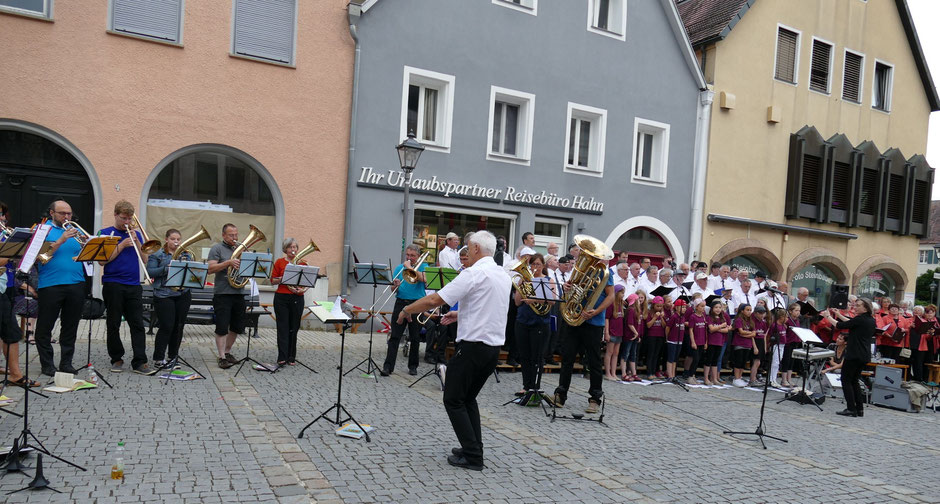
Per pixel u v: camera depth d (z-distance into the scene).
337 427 6.42
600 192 16.95
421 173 14.55
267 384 8.09
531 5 15.84
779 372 12.75
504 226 15.88
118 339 8.19
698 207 18.38
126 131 11.98
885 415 10.40
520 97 15.73
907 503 5.65
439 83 14.93
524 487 5.18
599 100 16.84
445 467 5.48
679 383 11.07
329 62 13.63
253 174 13.27
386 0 14.07
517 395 8.56
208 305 11.50
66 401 6.65
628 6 17.22
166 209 12.55
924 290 44.34
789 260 20.09
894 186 22.52
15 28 11.14
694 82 18.36
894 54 22.28
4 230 6.99
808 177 20.28
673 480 5.70
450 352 10.58
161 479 4.77
